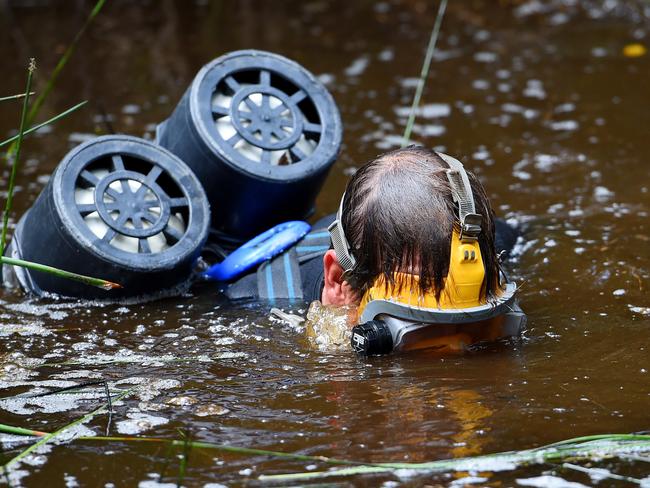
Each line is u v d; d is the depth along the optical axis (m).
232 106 5.44
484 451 3.41
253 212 5.54
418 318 4.14
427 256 4.10
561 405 3.78
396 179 4.21
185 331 4.81
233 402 3.90
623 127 8.60
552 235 6.11
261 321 4.90
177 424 3.70
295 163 5.46
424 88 9.95
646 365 4.19
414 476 3.24
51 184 5.12
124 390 4.06
